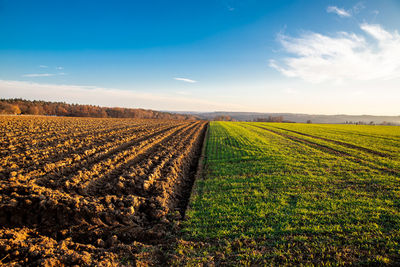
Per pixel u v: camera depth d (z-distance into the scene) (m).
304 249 6.51
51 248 5.94
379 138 33.38
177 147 21.58
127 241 7.11
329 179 12.91
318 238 7.04
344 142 28.48
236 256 6.31
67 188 9.72
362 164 16.39
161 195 10.12
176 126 50.12
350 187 11.58
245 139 31.83
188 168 16.80
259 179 13.30
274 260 6.09
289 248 6.61
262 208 9.39
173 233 7.72
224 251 6.60
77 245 6.32
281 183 12.46
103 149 17.95
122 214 8.00
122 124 47.50
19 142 19.22
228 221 8.45
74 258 5.63
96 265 5.53
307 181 12.63
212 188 12.20
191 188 12.73
